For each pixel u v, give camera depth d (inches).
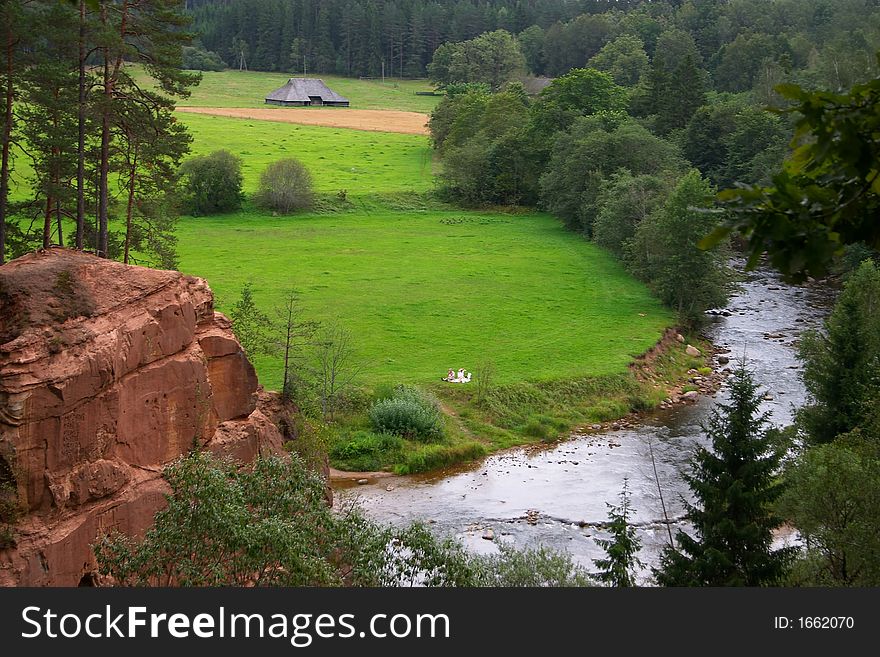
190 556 748.0
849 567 1003.3
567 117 4795.8
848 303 1728.6
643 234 3107.8
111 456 956.0
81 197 1722.4
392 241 3831.2
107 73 1754.4
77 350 912.9
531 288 3110.2
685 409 2249.0
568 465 1902.1
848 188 250.1
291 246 3649.1
